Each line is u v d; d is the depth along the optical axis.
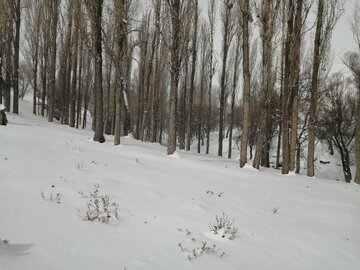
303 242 6.85
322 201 11.27
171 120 16.59
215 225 6.77
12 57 30.33
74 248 4.62
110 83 34.62
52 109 30.98
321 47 19.06
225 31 30.22
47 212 5.66
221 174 13.47
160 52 31.34
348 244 7.17
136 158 13.20
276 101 30.84
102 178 8.66
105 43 18.11
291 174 18.23
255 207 8.99
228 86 37.47
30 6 34.00
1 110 17.05
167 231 6.02
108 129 31.53
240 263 5.33
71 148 12.55
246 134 17.38
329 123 32.78
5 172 7.41
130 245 5.14
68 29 32.00
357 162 19.56
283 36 19.09
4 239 4.42
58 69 39.25
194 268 4.82
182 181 10.39
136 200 7.41
